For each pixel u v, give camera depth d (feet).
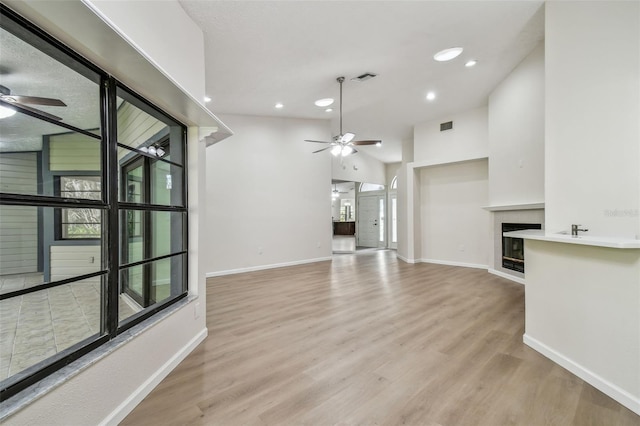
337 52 12.36
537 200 13.60
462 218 21.91
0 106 4.30
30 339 9.05
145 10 6.63
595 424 5.30
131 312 11.21
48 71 8.59
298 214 22.71
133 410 5.77
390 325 10.23
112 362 5.34
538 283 8.27
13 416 3.69
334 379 6.87
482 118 20.15
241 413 5.68
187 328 8.18
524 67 13.96
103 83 5.54
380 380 6.81
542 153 13.20
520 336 9.23
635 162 6.61
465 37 11.68
